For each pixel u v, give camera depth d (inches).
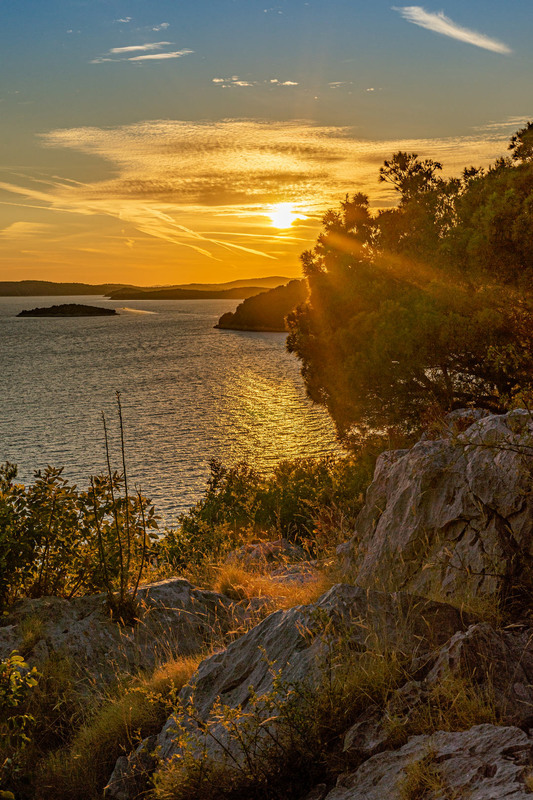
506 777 86.7
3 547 254.5
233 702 147.9
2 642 226.4
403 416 639.8
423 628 142.5
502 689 115.4
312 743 118.0
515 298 554.6
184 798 121.2
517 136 673.6
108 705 195.3
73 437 2854.3
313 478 552.4
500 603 149.9
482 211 572.4
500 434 180.4
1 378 4987.7
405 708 116.6
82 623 237.0
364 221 789.9
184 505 1760.6
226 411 3435.0
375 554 211.6
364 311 710.5
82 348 7593.5
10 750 185.0
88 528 276.4
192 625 243.9
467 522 178.9
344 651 134.1
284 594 256.8
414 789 93.0
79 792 163.0
